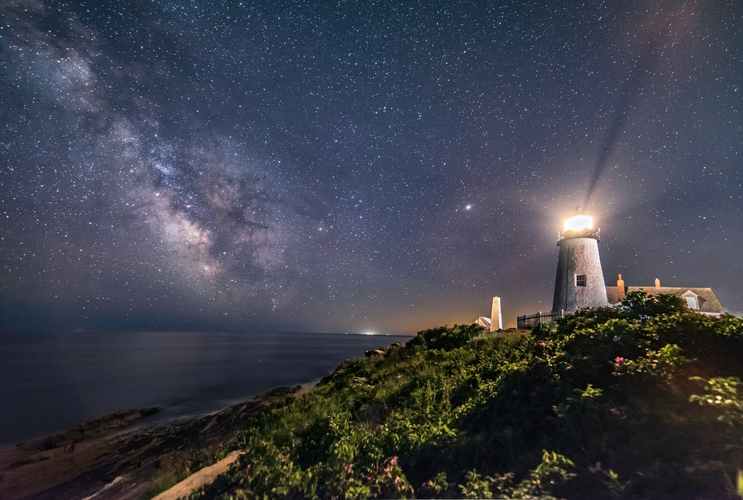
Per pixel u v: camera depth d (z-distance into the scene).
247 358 99.25
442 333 20.09
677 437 4.45
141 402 42.25
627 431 4.87
